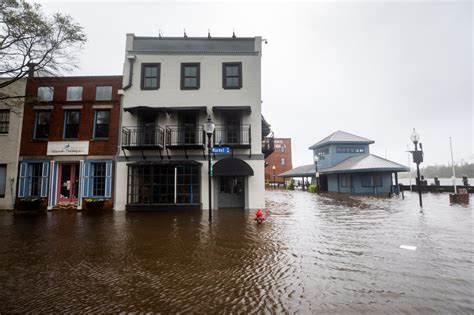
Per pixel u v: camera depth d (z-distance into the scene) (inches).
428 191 1056.8
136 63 569.3
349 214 438.9
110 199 532.4
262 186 537.3
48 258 211.2
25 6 408.8
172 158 542.6
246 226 344.8
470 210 463.5
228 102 559.2
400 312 122.3
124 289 152.1
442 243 244.2
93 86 565.6
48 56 460.4
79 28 463.2
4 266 192.5
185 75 571.2
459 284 153.6
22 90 559.8
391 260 198.7
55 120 555.5
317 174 1010.7
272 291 147.6
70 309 128.7
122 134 545.6
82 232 313.9
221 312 125.3
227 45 584.1
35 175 550.6
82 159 543.2
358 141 1131.9
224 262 199.3
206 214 462.3
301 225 346.6
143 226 350.9
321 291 146.7
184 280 165.0
